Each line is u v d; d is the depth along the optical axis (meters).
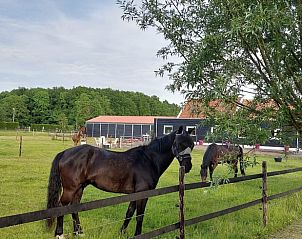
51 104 99.56
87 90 102.44
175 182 13.45
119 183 6.19
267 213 8.08
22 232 6.32
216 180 5.17
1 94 109.94
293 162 23.39
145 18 5.05
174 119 37.16
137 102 112.94
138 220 6.01
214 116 4.54
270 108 4.63
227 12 4.14
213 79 4.73
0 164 16.36
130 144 34.91
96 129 51.00
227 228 6.75
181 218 5.29
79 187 6.20
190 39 4.96
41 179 12.62
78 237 6.07
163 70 5.57
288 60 4.55
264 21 3.67
